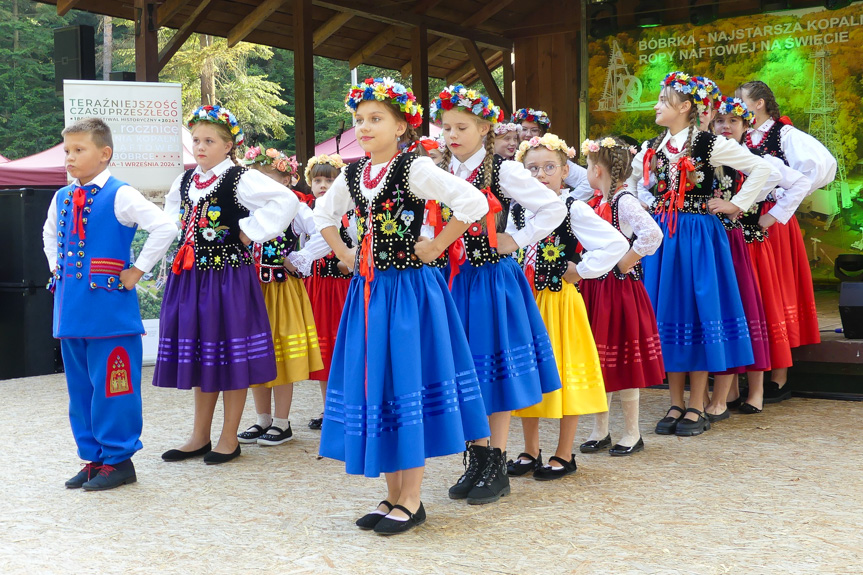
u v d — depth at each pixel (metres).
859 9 7.32
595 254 3.38
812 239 8.07
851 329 5.12
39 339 6.55
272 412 4.93
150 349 6.86
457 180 2.74
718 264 4.38
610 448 3.93
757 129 4.99
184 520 3.00
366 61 10.11
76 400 3.45
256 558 2.62
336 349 2.92
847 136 7.64
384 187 2.79
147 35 7.45
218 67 24.19
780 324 4.70
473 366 2.92
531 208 3.14
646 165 4.40
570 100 9.62
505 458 3.25
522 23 9.75
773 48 7.50
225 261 3.79
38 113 25.69
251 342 3.81
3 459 3.87
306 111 7.82
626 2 7.44
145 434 4.36
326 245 4.13
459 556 2.60
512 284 3.19
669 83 4.30
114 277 3.38
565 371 3.43
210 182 3.80
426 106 9.12
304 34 7.78
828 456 3.71
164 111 6.45
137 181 6.41
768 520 2.87
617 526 2.84
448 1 9.10
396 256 2.79
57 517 3.05
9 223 6.53
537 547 2.66
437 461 3.77
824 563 2.48
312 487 3.40
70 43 7.48
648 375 3.81
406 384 2.73
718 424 4.45
